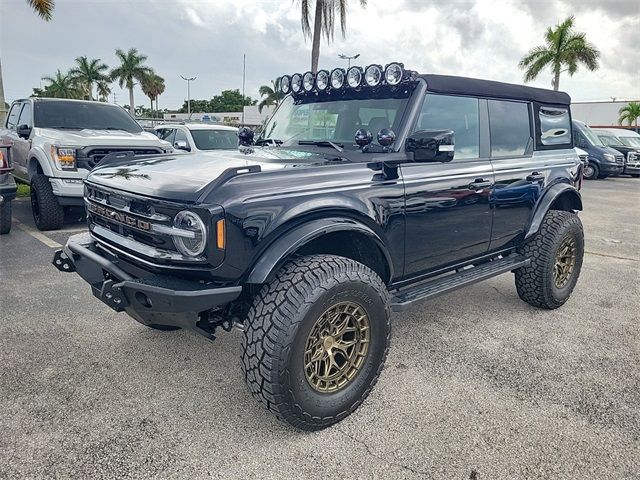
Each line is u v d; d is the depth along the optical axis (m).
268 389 2.57
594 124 50.66
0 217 6.79
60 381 3.26
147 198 2.69
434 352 3.82
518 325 4.40
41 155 7.17
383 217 3.12
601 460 2.62
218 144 10.61
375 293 2.87
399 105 3.45
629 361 3.74
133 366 3.48
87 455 2.56
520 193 4.21
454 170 3.61
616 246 7.67
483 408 3.06
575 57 29.66
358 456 2.61
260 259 2.63
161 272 2.69
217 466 2.51
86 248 3.19
